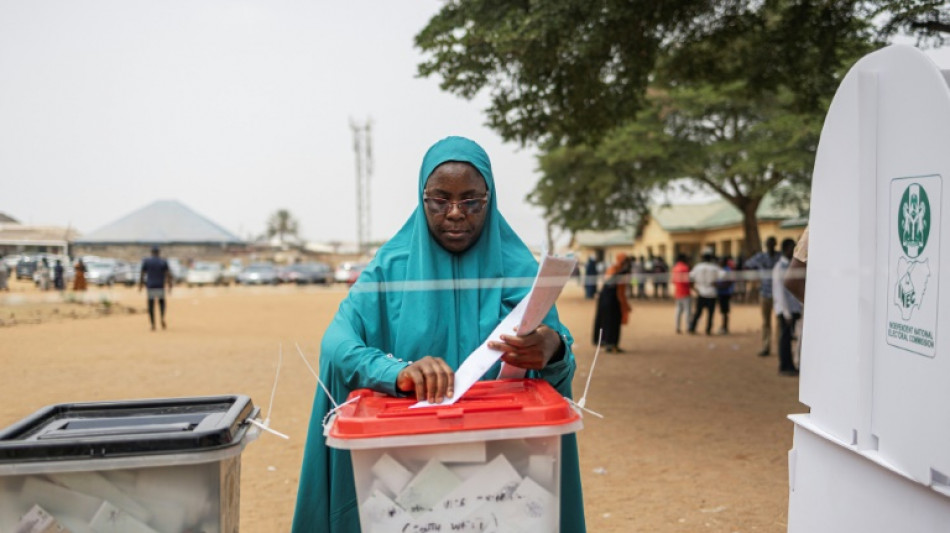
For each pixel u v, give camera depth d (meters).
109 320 19.58
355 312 2.26
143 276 16.55
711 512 4.27
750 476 5.01
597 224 29.45
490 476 1.72
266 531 4.07
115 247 40.34
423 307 2.20
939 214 1.73
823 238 2.29
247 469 5.31
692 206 47.12
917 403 1.83
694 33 9.32
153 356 11.63
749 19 8.85
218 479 1.72
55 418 2.03
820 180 2.30
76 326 17.44
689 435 6.22
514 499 1.72
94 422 1.98
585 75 8.75
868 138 2.04
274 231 95.88
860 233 2.05
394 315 2.27
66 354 11.88
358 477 1.71
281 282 40.94
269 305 26.91
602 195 27.66
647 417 6.97
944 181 1.71
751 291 26.52
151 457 1.64
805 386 2.42
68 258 37.19
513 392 2.04
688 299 15.70
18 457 1.59
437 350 2.21
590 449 5.79
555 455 1.75
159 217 42.69
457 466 1.71
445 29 8.84
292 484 4.94
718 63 10.58
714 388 8.62
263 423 1.93
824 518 2.29
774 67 9.95
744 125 26.56
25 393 8.22
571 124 9.86
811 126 20.25
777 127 22.75
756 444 5.90
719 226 39.75
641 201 29.64
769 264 12.92
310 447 2.28
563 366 2.12
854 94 2.09
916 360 1.83
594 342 13.87
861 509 2.10
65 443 1.62
